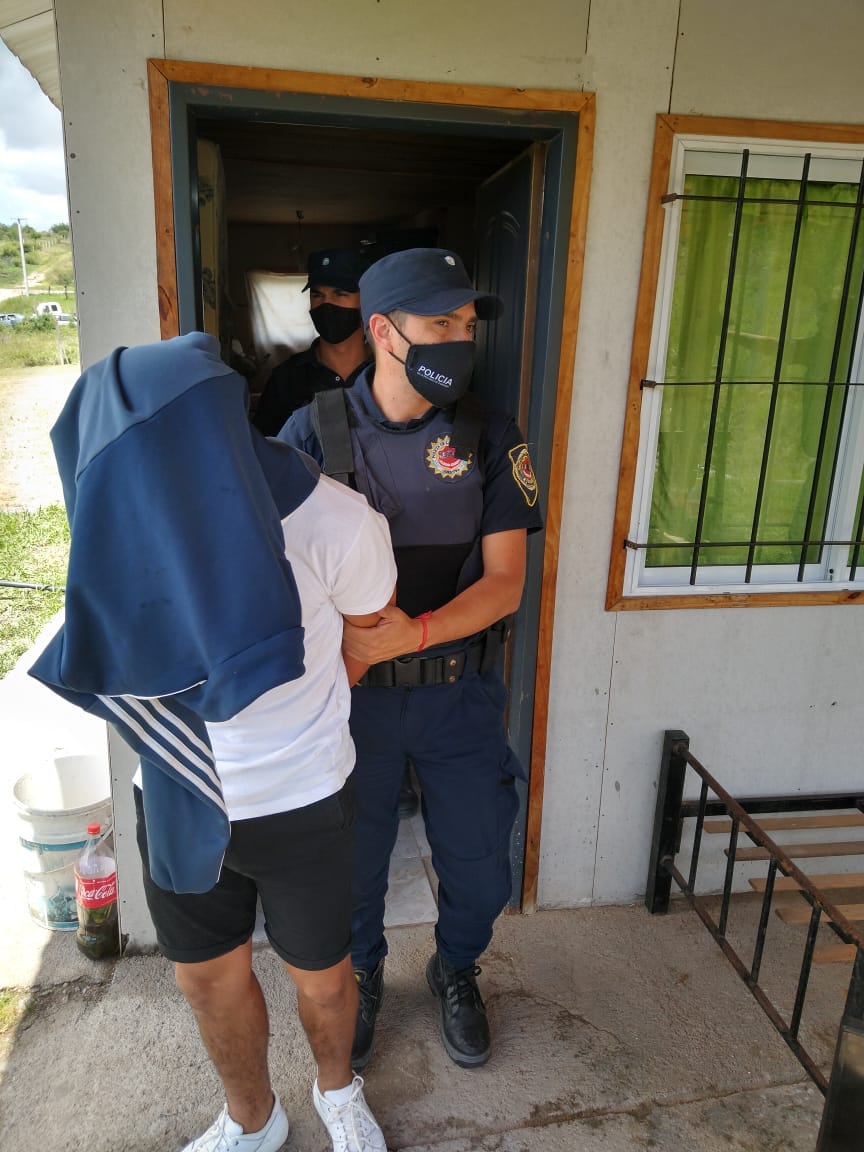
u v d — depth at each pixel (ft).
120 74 5.93
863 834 8.62
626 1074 6.41
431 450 5.47
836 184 7.23
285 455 4.09
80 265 6.24
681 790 7.86
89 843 7.37
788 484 7.88
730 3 6.45
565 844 8.09
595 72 6.43
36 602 21.18
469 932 6.45
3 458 38.32
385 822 6.13
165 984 7.14
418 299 5.09
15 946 7.57
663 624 7.67
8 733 12.36
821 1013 7.07
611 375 7.05
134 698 3.82
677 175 6.75
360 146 8.16
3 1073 6.27
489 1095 6.22
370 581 4.32
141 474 3.32
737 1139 5.92
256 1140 5.44
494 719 6.05
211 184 7.34
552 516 7.18
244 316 12.60
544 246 6.84
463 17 6.15
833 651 8.04
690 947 7.79
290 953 4.79
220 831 4.04
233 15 5.93
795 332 7.54
